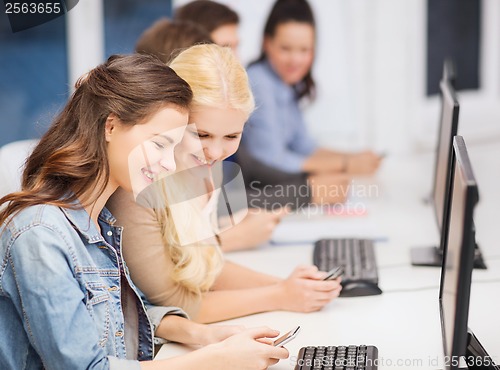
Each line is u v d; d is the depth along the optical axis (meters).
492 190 3.54
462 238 1.47
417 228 2.98
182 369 1.73
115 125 1.74
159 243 2.05
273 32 3.52
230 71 2.08
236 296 2.18
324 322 2.10
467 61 4.59
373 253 2.60
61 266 1.66
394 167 4.05
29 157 1.80
